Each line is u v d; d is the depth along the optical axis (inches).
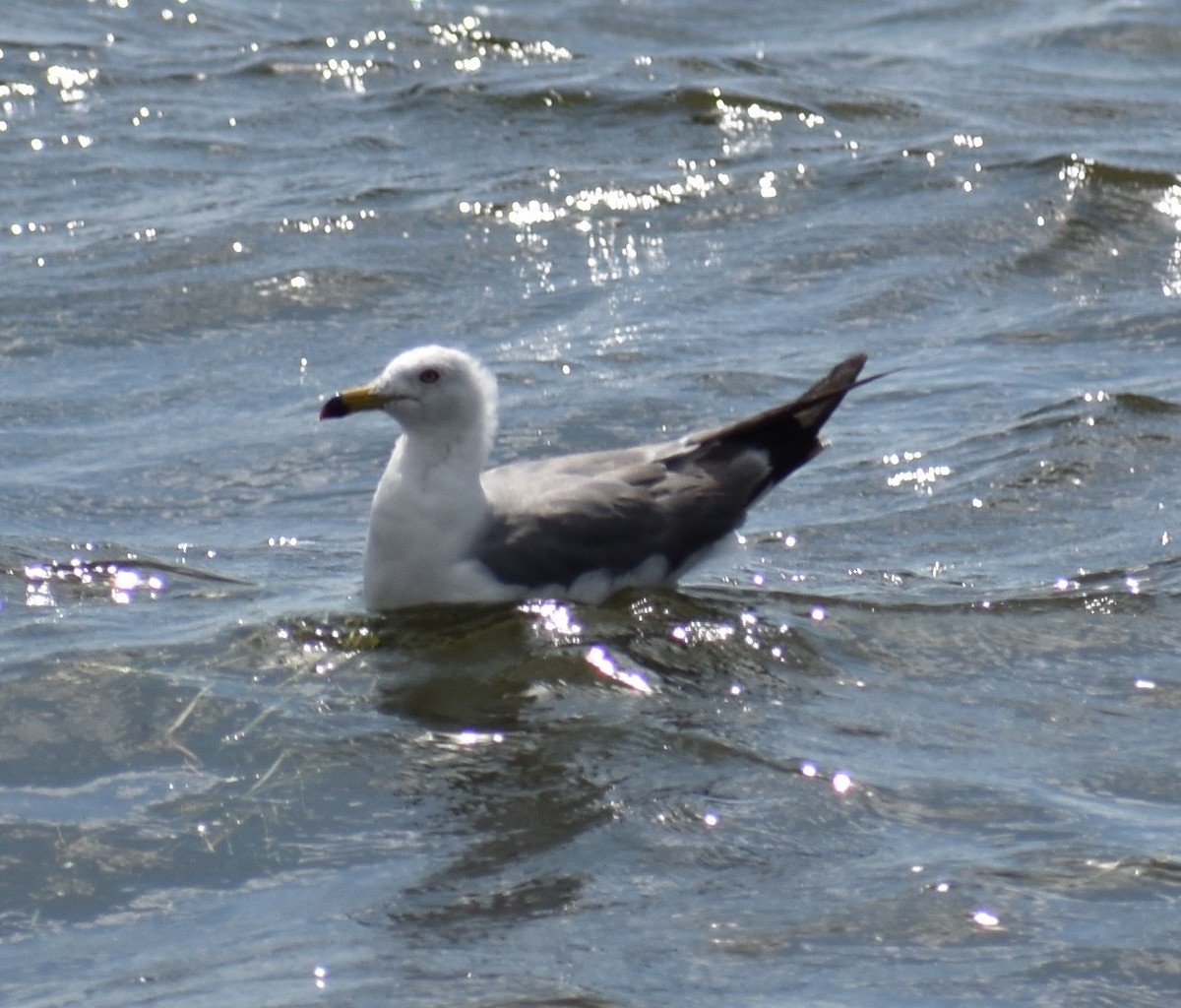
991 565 535.2
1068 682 460.4
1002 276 782.5
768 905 353.4
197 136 933.8
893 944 340.5
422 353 497.7
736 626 490.6
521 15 1151.0
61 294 747.4
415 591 498.9
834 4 1209.4
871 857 371.6
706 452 541.0
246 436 634.8
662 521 518.6
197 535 558.9
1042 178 869.2
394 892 357.1
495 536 502.9
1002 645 481.7
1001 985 327.0
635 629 490.6
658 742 423.2
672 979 327.3
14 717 425.1
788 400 661.9
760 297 764.0
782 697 451.2
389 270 780.0
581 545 507.8
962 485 589.3
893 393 668.1
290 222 822.5
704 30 1148.5
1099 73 1067.3
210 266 778.2
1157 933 343.6
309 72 1029.2
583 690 454.0
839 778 404.8
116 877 362.3
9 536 545.0
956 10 1192.8
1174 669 467.2
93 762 407.8
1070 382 673.0
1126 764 414.3
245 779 402.3
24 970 331.3
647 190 866.1
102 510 572.4
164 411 655.8
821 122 956.0
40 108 964.6
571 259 800.9
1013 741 426.9
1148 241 815.7
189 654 465.4
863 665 471.5
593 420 642.2
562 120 956.0
